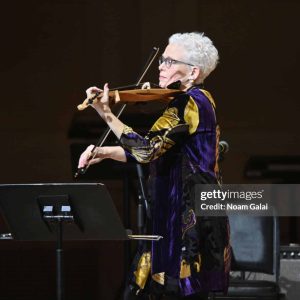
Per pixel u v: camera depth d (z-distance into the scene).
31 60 24.38
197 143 11.35
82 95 24.36
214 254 11.33
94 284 22.77
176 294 11.30
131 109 22.23
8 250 22.73
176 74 11.77
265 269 16.62
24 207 11.70
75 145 16.44
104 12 24.25
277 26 24.52
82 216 11.53
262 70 24.56
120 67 24.27
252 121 24.58
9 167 24.23
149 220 11.75
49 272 22.72
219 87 24.53
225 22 24.39
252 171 22.80
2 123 24.31
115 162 17.30
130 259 17.22
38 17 24.38
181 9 24.16
